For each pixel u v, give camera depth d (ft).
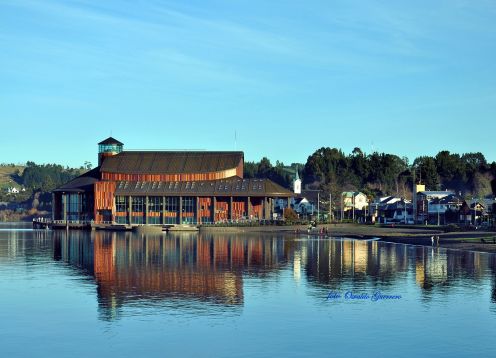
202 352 132.87
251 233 653.30
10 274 255.70
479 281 226.38
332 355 130.21
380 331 148.77
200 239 532.73
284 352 132.46
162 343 139.64
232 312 170.81
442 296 194.18
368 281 228.63
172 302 185.78
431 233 559.79
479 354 130.41
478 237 463.83
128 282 229.45
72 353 132.87
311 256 336.90
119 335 146.61
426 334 145.79
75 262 307.37
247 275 249.75
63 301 188.24
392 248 396.37
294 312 170.40
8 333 148.97
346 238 538.06
